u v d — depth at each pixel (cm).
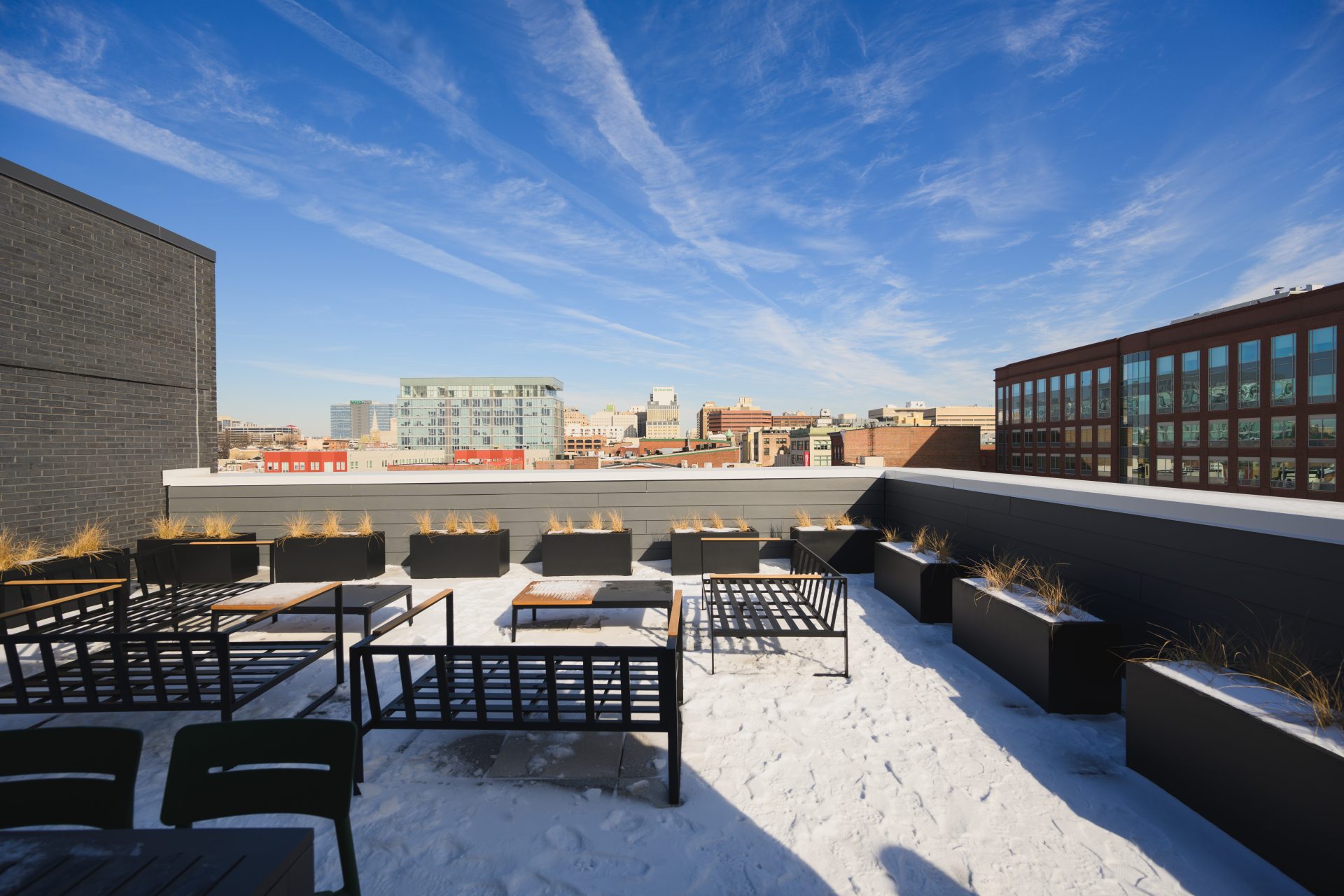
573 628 586
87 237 764
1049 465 6375
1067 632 390
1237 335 4519
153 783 315
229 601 485
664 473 909
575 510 900
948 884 239
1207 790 273
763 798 299
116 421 801
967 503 668
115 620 481
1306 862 227
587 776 320
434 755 344
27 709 328
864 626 584
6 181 674
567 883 239
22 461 688
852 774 321
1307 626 310
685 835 270
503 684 352
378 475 884
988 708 400
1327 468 4000
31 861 134
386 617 624
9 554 627
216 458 970
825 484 914
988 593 473
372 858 255
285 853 137
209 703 337
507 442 13300
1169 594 401
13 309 680
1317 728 240
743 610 526
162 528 812
